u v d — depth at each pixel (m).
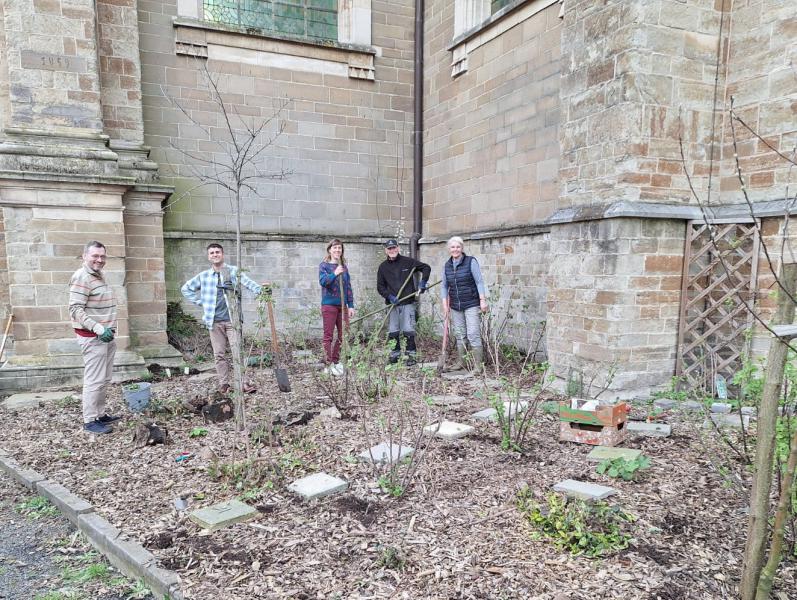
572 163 5.80
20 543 3.02
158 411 5.15
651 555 2.54
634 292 5.20
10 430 4.89
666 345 5.40
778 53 4.82
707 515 2.93
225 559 2.61
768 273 4.84
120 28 7.75
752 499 2.11
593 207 5.42
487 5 8.80
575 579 2.37
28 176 6.34
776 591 2.27
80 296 4.60
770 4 4.88
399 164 10.33
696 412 4.50
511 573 2.42
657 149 5.16
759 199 4.98
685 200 5.32
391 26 10.05
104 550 2.87
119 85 7.79
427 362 7.60
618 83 5.15
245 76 9.09
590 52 5.50
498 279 8.27
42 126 6.63
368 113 10.01
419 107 10.17
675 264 5.35
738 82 5.18
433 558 2.56
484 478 3.48
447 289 6.78
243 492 3.37
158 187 7.61
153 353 7.66
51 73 6.64
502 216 8.20
